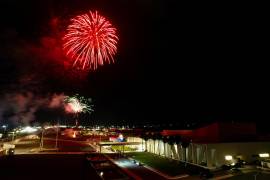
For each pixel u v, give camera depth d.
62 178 37.88
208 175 36.41
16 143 97.62
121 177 38.25
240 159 43.28
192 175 38.19
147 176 38.69
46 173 41.19
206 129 54.31
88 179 37.16
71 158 57.75
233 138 51.00
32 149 77.12
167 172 40.81
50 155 62.91
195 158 45.88
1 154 64.19
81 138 125.81
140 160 53.38
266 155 44.84
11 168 45.31
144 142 74.56
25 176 39.09
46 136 139.62
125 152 68.25
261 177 35.69
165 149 57.75
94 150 75.38
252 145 45.38
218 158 43.00
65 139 120.75
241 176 36.47
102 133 156.38
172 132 64.00
